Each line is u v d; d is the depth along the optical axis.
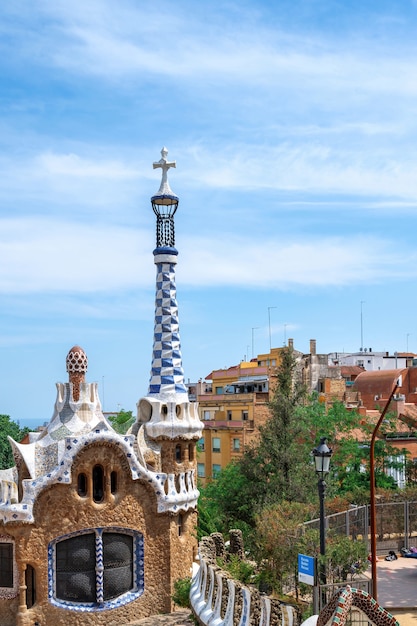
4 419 80.75
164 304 46.94
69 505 40.06
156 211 47.84
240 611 28.06
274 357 107.50
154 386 46.28
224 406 91.12
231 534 45.06
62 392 43.81
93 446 40.62
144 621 40.91
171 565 42.66
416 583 39.97
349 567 35.12
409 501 50.06
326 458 28.31
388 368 142.12
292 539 38.28
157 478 42.50
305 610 31.62
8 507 39.06
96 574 40.59
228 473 62.31
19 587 39.22
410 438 80.88
